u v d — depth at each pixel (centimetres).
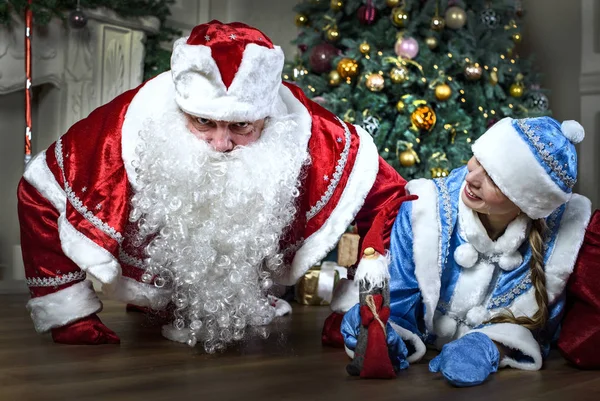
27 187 180
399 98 336
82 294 179
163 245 168
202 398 133
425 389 145
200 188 166
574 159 158
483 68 356
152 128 171
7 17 352
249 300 175
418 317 183
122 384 142
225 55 163
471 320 174
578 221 173
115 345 184
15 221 393
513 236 168
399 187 188
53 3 358
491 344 160
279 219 172
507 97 374
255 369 161
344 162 183
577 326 169
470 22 353
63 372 152
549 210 160
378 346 153
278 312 247
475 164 164
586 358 165
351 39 352
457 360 151
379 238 161
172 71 168
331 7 358
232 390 140
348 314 166
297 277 181
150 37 419
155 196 168
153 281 183
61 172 177
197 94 162
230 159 167
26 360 163
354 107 338
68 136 182
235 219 167
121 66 402
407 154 321
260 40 171
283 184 170
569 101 430
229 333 180
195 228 170
